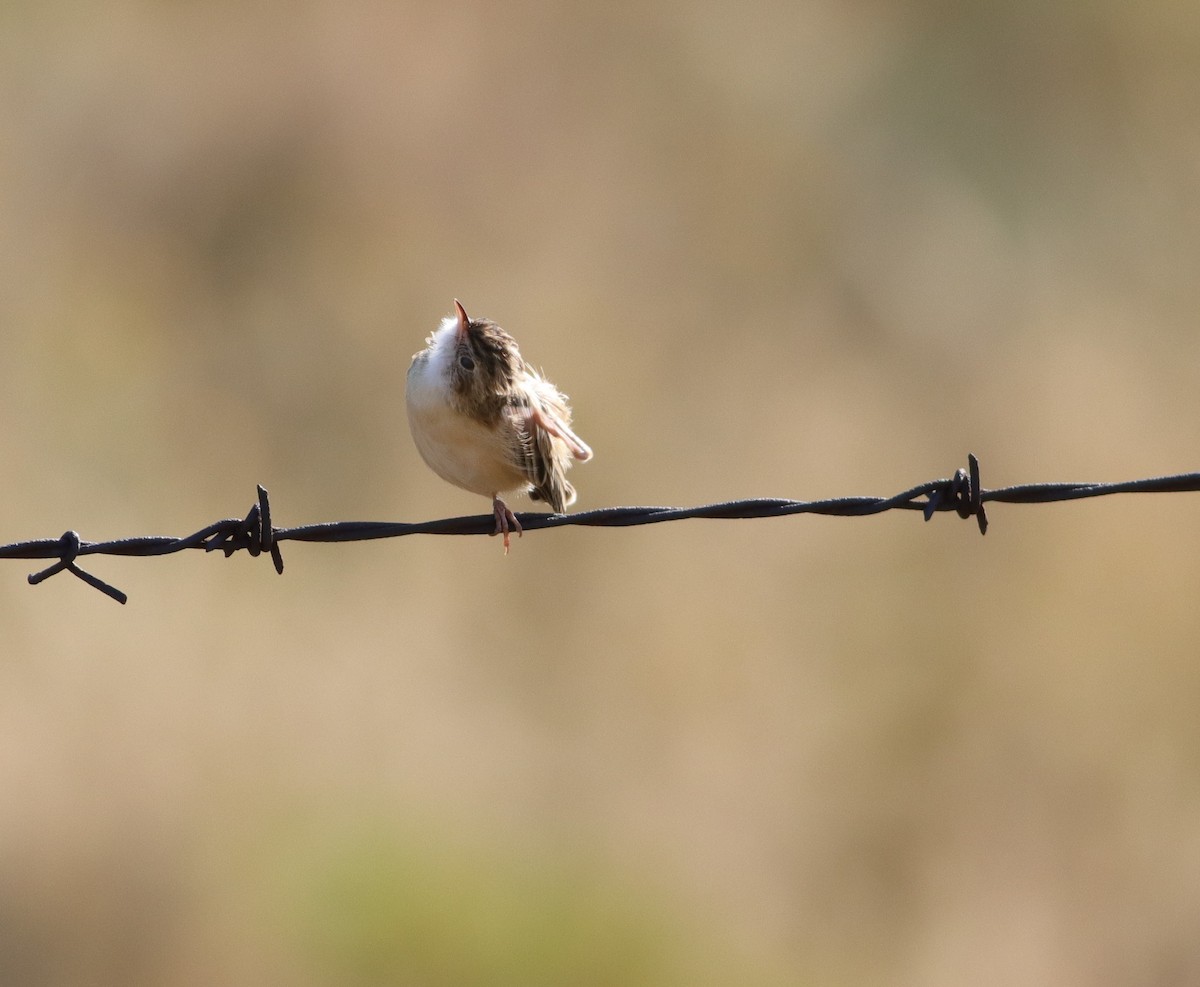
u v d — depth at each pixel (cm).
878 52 3875
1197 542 2395
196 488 2577
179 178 3266
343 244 3103
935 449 2664
